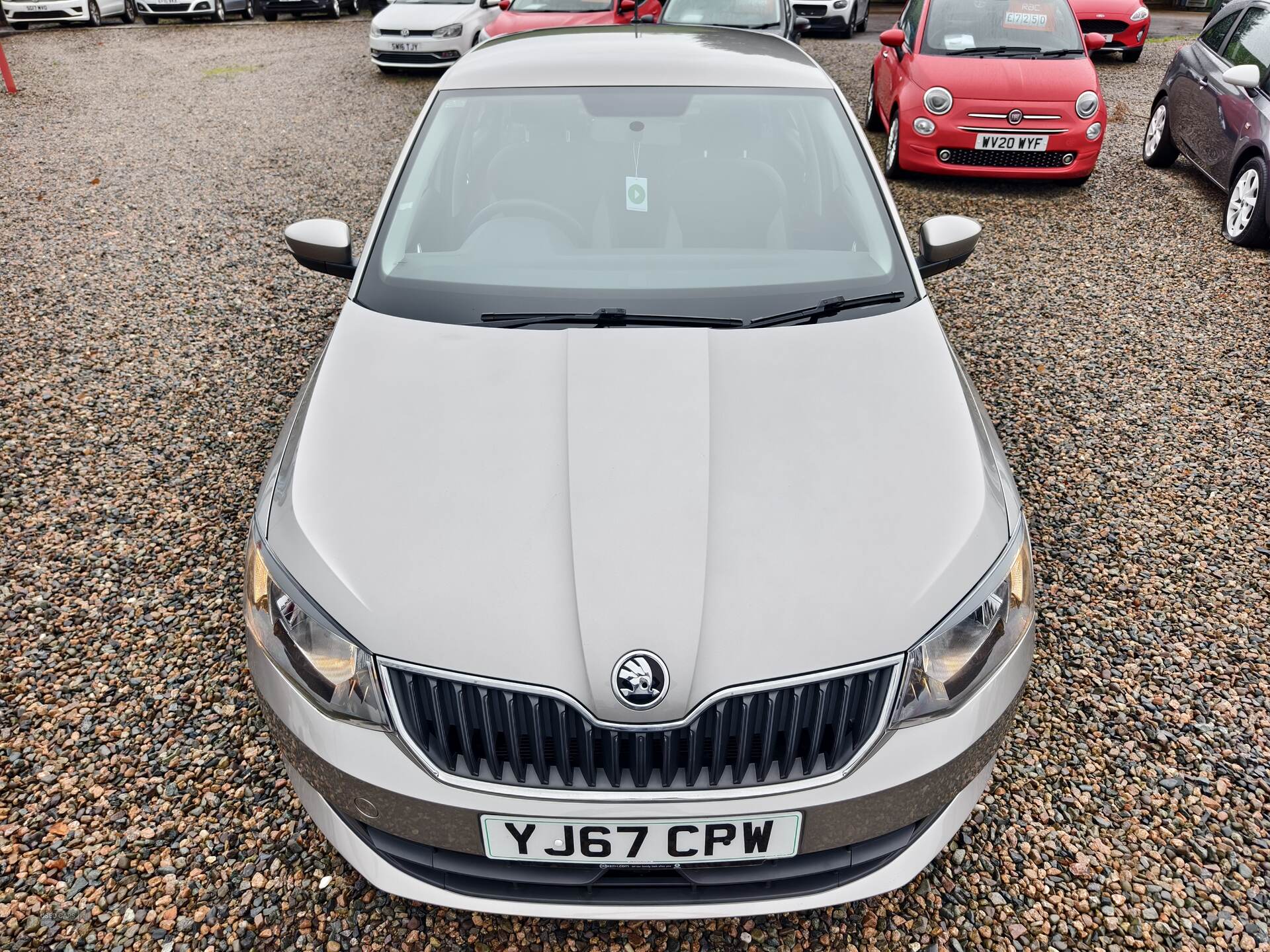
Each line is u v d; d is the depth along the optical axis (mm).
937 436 2131
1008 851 2320
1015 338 5000
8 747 2576
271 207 6973
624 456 1996
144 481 3764
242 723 2656
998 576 1925
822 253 2729
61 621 3027
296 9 17625
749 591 1778
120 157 8328
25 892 2201
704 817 1745
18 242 6352
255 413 4246
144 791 2451
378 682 1785
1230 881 2250
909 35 8195
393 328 2473
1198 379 4586
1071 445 4027
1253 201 6191
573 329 2404
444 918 2164
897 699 1784
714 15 9977
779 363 2301
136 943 2102
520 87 3123
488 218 2850
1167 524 3533
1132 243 6418
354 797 1840
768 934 2146
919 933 2143
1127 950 2104
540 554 1841
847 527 1894
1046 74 7297
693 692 1697
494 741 1756
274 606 1932
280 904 2186
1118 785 2490
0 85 11430
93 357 4762
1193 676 2840
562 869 1854
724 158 2957
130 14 18312
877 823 1834
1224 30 7375
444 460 2041
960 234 2904
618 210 2846
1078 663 2887
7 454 3945
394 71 12281
